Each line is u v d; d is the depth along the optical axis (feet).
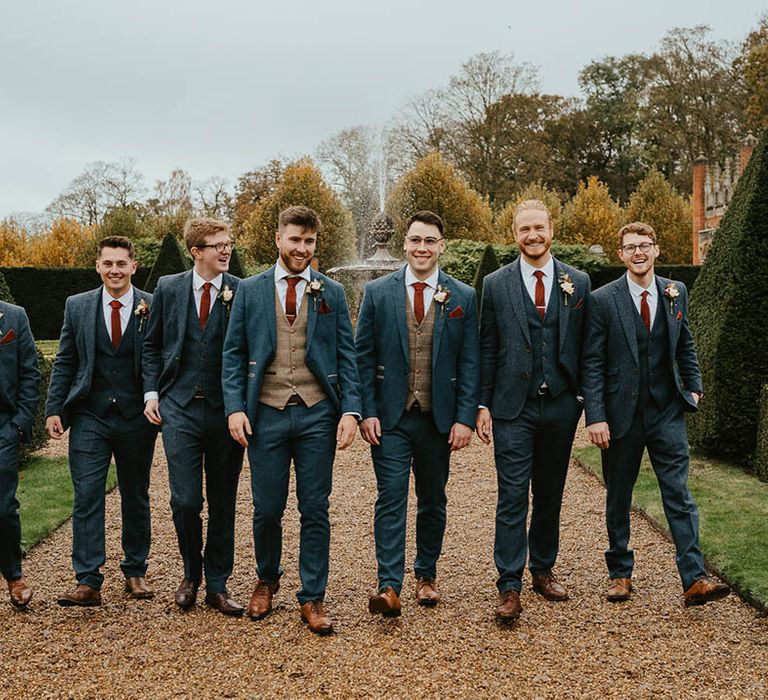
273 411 11.65
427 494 12.62
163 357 12.48
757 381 20.59
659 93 118.62
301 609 11.69
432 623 11.78
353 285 41.11
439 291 12.34
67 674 10.16
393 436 12.25
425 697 9.50
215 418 12.19
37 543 15.88
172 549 15.76
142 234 86.22
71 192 123.75
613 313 12.71
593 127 133.69
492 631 11.47
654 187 99.50
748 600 12.48
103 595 13.14
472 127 109.70
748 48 108.88
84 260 85.66
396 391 12.23
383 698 9.48
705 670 10.19
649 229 12.83
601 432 12.45
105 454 12.80
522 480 12.20
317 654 10.68
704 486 19.07
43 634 11.44
